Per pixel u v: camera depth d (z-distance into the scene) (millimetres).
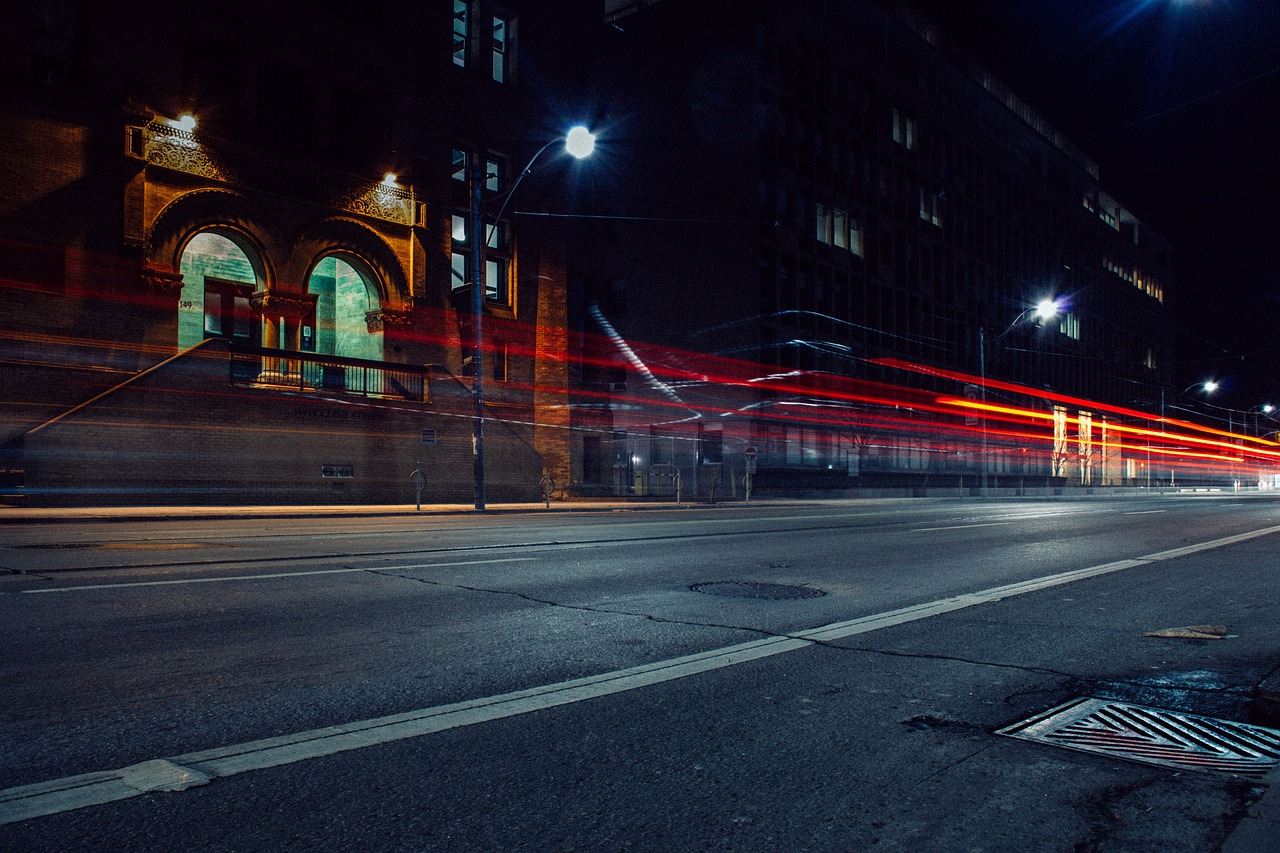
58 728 3580
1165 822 2850
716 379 40750
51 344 20969
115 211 22234
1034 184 67688
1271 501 35656
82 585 7191
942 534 14602
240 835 2623
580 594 7371
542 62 33875
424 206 29000
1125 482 80000
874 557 10750
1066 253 72188
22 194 20781
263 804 2857
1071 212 73562
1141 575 9320
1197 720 4047
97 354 21719
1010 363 62312
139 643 5137
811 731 3781
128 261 22391
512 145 32375
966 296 57656
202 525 15484
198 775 3098
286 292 25359
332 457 25219
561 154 34312
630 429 42875
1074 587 8375
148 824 2680
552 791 3041
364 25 27828
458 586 7633
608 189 45125
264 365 24609
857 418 45000
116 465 21031
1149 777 3283
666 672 4742
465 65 31531
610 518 19844
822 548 11828
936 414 52969
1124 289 83188
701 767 3312
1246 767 3414
